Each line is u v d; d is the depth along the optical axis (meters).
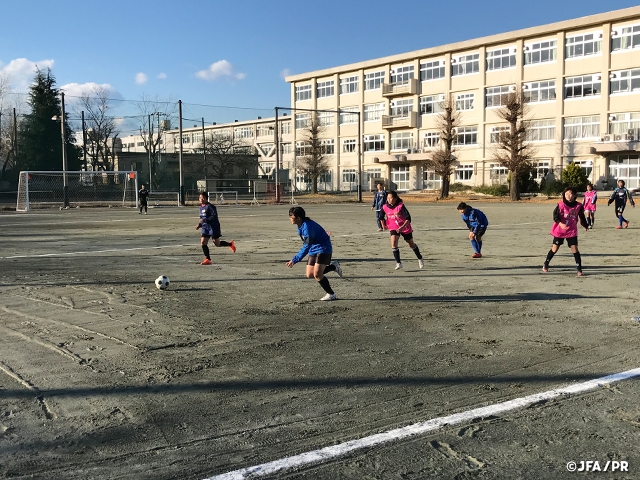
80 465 3.61
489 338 6.50
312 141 69.06
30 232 21.80
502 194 54.69
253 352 6.02
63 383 5.10
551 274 11.07
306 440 3.94
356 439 3.95
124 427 4.18
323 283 8.60
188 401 4.68
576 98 53.66
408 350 6.06
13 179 69.94
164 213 36.31
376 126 69.88
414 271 11.54
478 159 60.56
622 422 4.20
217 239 12.88
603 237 18.30
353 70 71.06
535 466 3.57
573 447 3.82
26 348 6.17
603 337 6.50
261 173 86.50
